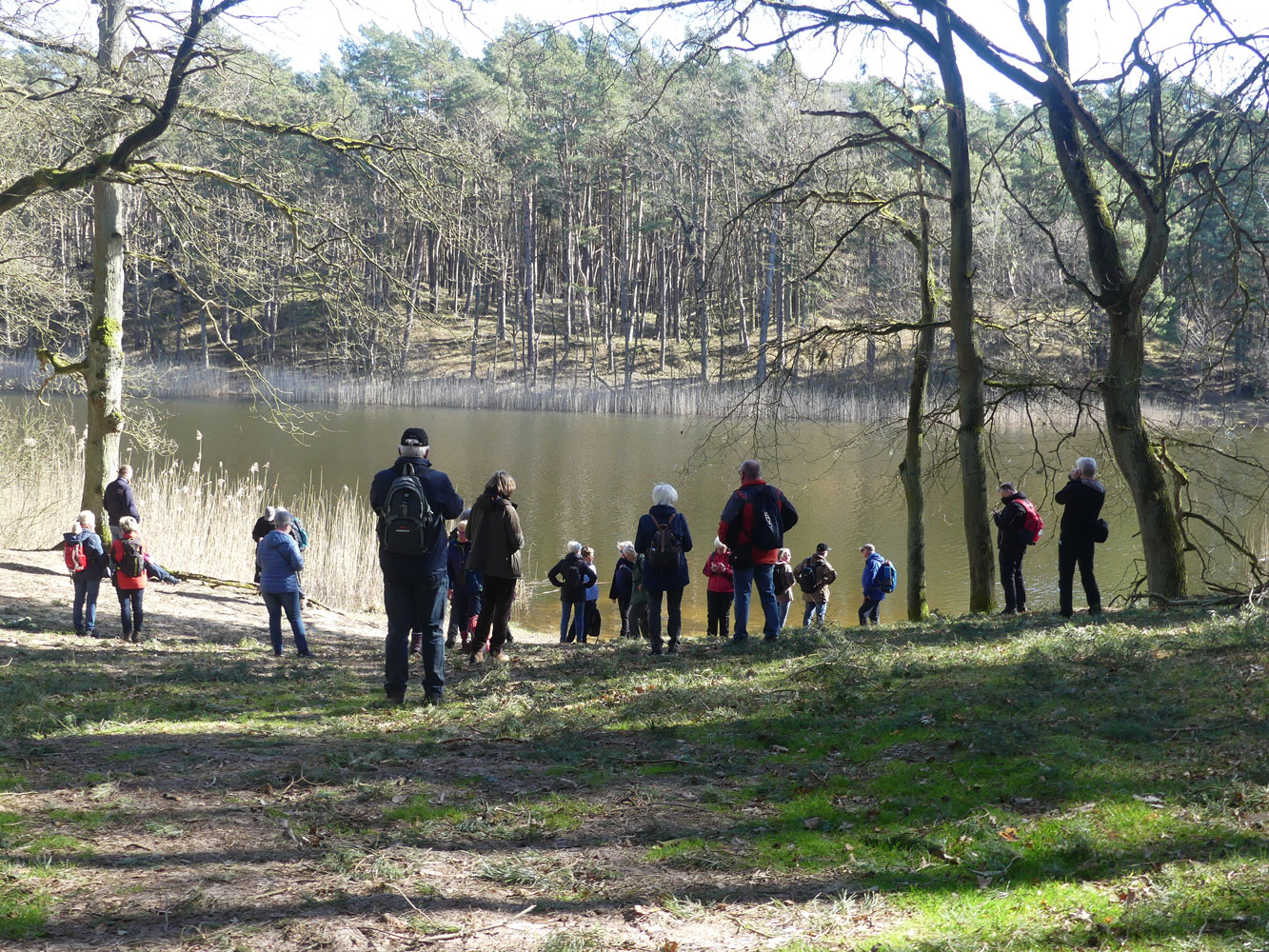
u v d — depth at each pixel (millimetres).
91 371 15836
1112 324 13359
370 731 6352
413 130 16266
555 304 80000
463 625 11578
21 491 18312
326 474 31453
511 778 5121
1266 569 13055
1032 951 3051
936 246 15438
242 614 14977
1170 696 6035
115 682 8469
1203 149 11875
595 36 13156
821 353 15344
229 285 17297
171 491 19812
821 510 27609
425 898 3570
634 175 65438
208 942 3143
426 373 63312
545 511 26000
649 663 9148
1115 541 23719
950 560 22250
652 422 48469
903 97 13688
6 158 15305
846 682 7133
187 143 20125
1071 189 13594
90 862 3779
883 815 4352
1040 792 4449
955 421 24891
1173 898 3293
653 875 3818
